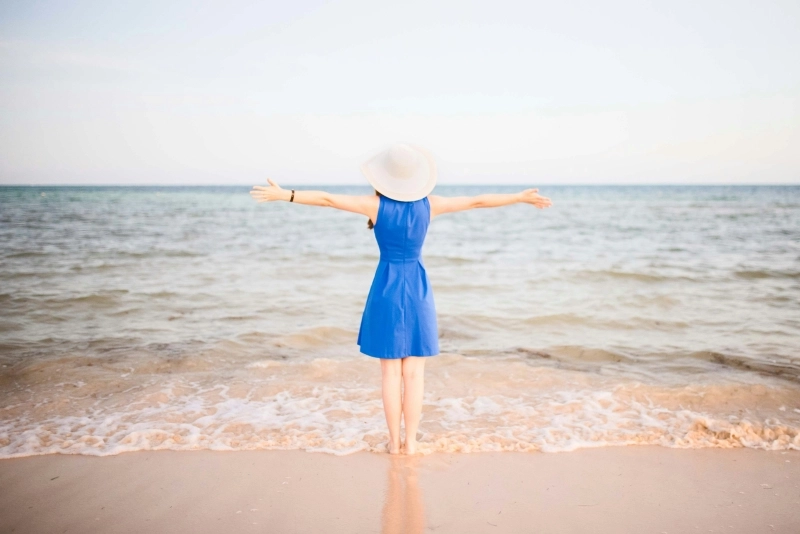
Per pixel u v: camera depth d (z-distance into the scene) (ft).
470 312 24.79
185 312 24.38
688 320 23.06
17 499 9.41
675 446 11.69
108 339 19.93
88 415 13.01
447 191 363.56
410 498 9.64
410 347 10.80
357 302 26.73
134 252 43.09
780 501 9.52
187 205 121.19
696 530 8.66
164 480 10.14
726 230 62.59
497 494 9.77
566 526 8.77
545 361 17.94
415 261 10.90
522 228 73.15
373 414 13.32
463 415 13.35
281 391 14.66
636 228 68.69
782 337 20.38
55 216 82.43
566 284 31.40
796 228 63.62
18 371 16.03
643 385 14.92
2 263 36.73
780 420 12.85
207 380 15.56
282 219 83.46
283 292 29.04
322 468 10.70
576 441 11.91
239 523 8.79
